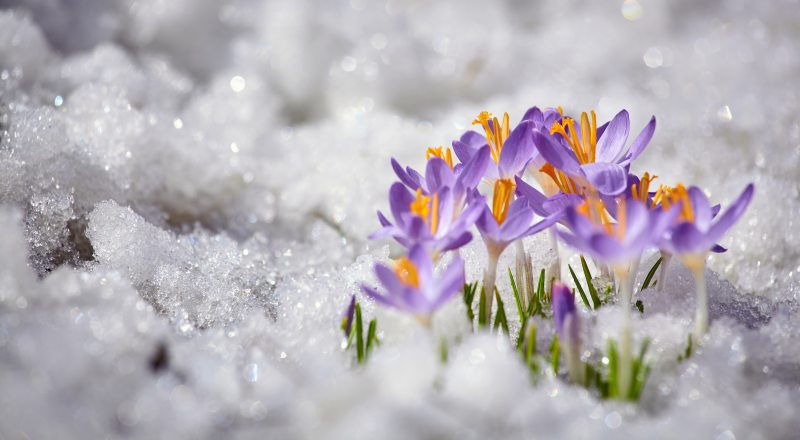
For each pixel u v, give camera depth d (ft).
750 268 3.23
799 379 2.66
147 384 2.50
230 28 5.21
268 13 5.24
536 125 2.73
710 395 2.57
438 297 2.47
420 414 2.38
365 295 2.89
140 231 3.02
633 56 5.44
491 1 5.86
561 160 2.66
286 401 2.49
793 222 3.28
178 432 2.42
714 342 2.63
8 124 3.29
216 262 3.08
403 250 3.46
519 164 2.71
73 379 2.45
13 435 2.40
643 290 2.82
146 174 3.33
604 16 5.74
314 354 2.56
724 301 2.92
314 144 4.21
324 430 2.39
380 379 2.41
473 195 2.66
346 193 3.58
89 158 3.16
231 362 2.62
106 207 3.03
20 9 4.39
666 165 4.04
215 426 2.47
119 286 2.70
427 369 2.42
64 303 2.63
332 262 3.34
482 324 2.68
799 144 4.00
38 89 3.54
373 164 3.85
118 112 3.35
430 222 2.62
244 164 3.57
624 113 2.71
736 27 5.64
